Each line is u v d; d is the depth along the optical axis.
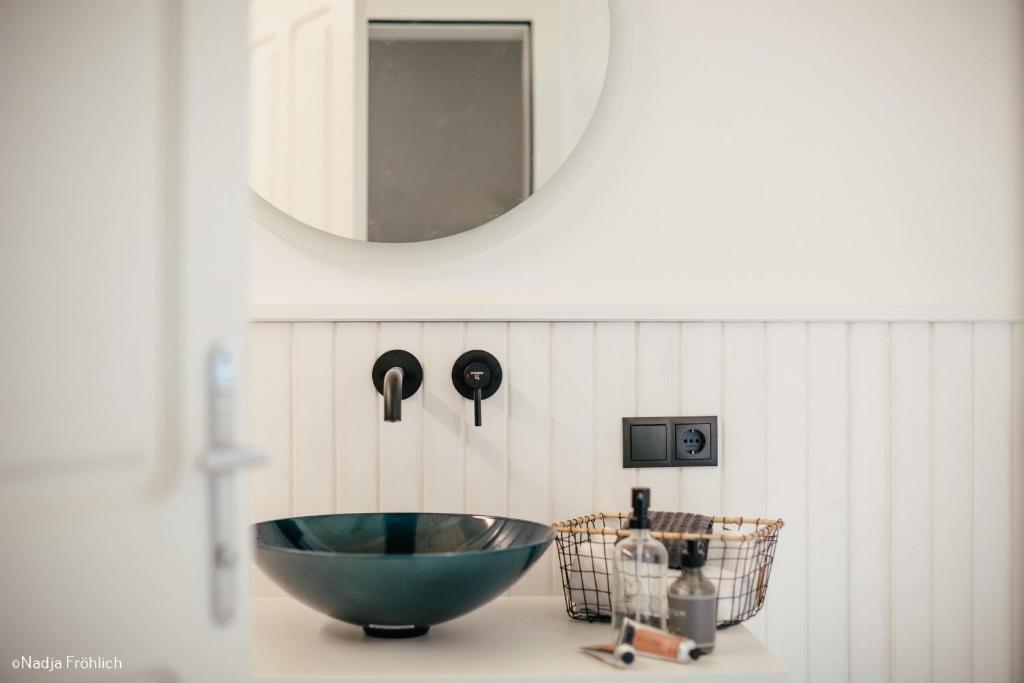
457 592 1.17
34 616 0.95
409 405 1.58
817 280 1.63
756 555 1.33
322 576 1.16
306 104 1.62
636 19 1.63
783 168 1.64
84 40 0.98
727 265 1.63
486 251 1.62
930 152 1.65
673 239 1.63
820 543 1.61
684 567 1.23
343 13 1.63
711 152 1.63
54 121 0.98
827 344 1.62
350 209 1.62
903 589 1.62
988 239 1.65
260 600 1.51
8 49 0.97
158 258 0.97
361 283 1.61
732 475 1.61
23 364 0.96
